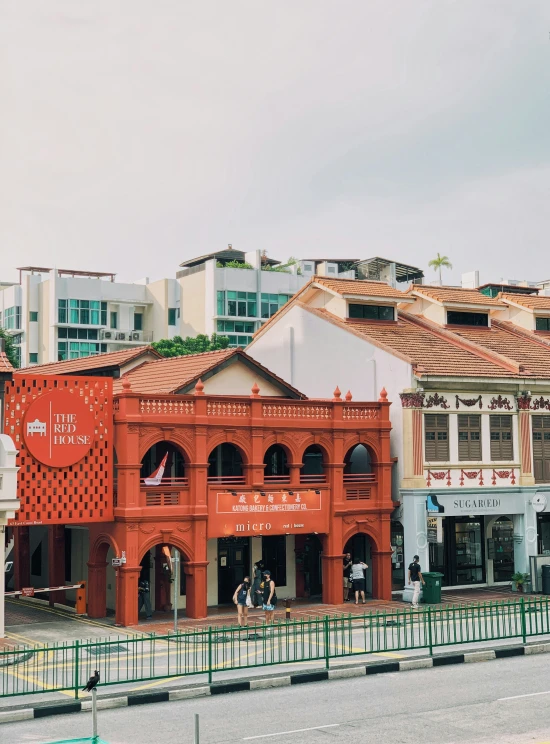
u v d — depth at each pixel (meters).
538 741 15.93
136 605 29.69
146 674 21.31
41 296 91.12
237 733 16.64
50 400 29.25
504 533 39.78
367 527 34.72
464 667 22.67
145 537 30.03
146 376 37.00
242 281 90.25
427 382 35.75
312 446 36.50
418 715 17.83
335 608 32.84
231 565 34.44
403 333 40.62
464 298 43.78
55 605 33.75
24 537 36.28
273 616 28.86
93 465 29.92
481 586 38.81
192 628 28.66
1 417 28.45
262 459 32.56
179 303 93.38
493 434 37.38
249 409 32.53
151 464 33.44
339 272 103.88
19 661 22.05
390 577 35.03
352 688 20.36
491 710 18.14
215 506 31.42
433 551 38.06
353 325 39.94
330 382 40.19
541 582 36.91
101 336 91.06
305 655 23.75
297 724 17.25
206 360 35.31
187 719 17.70
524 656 24.20
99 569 31.27
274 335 44.19
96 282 91.06
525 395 37.94
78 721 17.66
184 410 31.20
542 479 38.50
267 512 32.44
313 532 33.41
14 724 17.50
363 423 34.75
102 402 30.19
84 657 23.89
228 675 21.09
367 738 16.23
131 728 17.08
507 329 45.50
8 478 26.72
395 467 36.12
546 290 66.06
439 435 36.19
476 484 36.59
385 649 23.50
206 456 31.36
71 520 29.38
